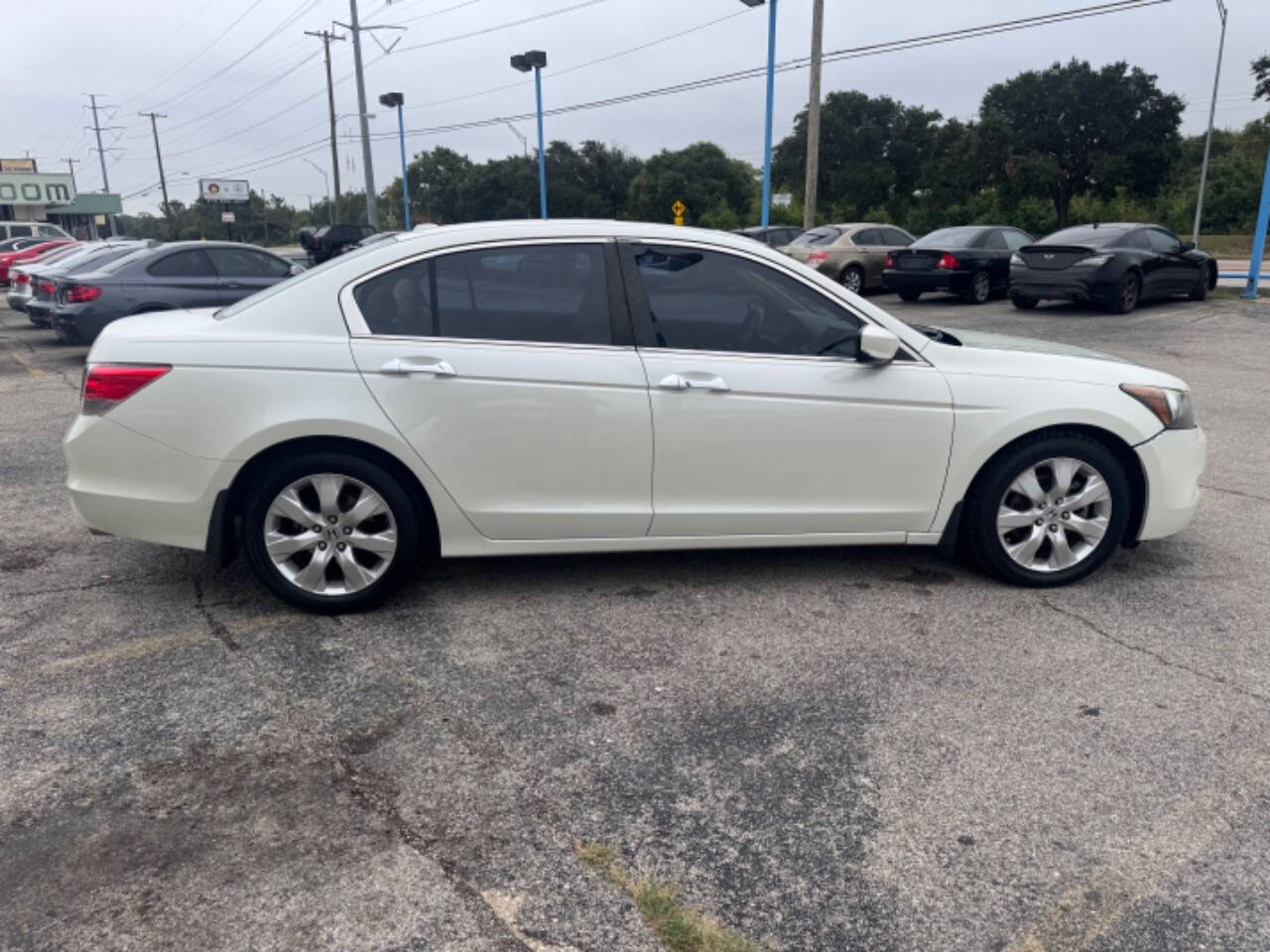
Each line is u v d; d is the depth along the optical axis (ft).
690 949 7.49
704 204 223.51
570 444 12.98
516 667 11.98
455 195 269.23
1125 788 9.52
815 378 13.34
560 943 7.53
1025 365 14.07
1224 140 226.99
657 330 13.21
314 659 12.16
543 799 9.33
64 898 7.95
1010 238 60.49
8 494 19.45
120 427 12.50
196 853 8.52
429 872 8.31
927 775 9.73
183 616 13.43
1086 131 173.88
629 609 13.73
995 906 7.97
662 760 10.00
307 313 12.75
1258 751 10.16
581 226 13.32
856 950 7.50
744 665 12.05
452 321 12.91
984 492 14.06
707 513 13.52
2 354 42.16
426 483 12.83
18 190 199.62
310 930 7.63
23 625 13.12
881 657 12.27
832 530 13.93
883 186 202.08
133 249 43.62
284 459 12.73
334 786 9.50
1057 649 12.52
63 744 10.21
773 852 8.61
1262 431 25.26
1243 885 8.21
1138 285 50.93
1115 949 7.52
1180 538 16.80
